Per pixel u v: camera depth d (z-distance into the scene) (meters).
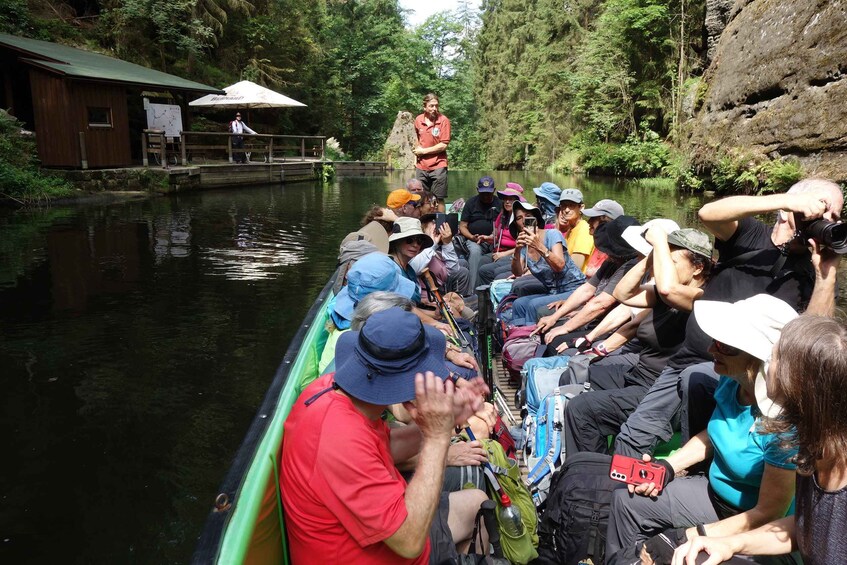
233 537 1.51
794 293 2.49
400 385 1.58
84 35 21.72
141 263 9.07
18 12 19.27
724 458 1.93
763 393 1.73
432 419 1.58
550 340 3.93
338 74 34.53
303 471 1.59
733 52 14.88
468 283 6.00
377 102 37.97
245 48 28.36
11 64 15.93
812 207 2.15
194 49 22.91
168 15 22.41
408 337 1.59
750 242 2.65
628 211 12.46
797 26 11.52
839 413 1.39
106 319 6.66
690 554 1.70
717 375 2.29
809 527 1.50
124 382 5.20
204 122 24.83
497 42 49.25
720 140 14.26
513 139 42.62
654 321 2.92
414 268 4.04
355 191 20.12
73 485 3.84
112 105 16.47
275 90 29.08
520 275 5.42
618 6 24.81
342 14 38.09
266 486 1.74
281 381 2.53
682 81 22.58
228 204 15.73
